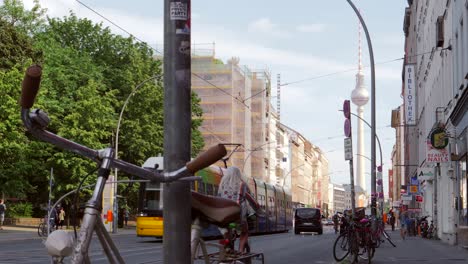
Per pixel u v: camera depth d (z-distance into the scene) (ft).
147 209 105.29
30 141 155.94
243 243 29.35
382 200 180.24
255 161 358.64
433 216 151.84
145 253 69.31
